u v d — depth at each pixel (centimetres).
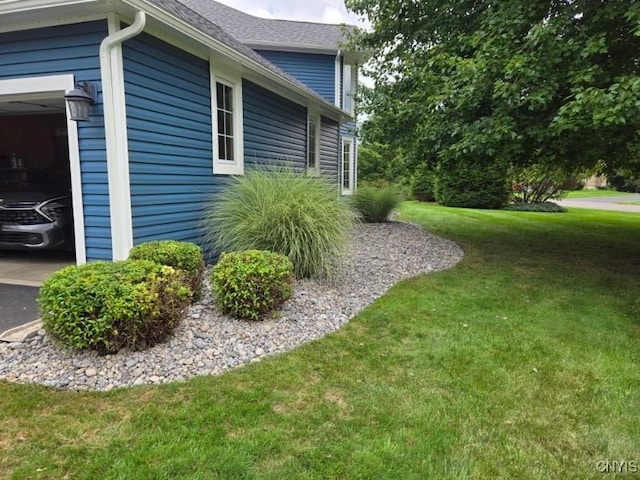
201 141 513
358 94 1209
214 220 491
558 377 264
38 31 385
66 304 247
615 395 244
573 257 655
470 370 270
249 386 242
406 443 195
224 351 283
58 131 680
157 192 436
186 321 319
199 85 502
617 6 460
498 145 543
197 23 519
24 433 195
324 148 1100
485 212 1326
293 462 180
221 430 200
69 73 381
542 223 1079
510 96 492
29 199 471
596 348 311
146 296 260
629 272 558
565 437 204
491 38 523
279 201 461
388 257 622
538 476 178
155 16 374
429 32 762
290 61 1159
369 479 172
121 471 171
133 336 260
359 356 287
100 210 389
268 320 335
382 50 875
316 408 222
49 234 467
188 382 244
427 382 253
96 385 237
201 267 377
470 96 530
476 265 592
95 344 256
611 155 604
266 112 710
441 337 324
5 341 279
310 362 276
